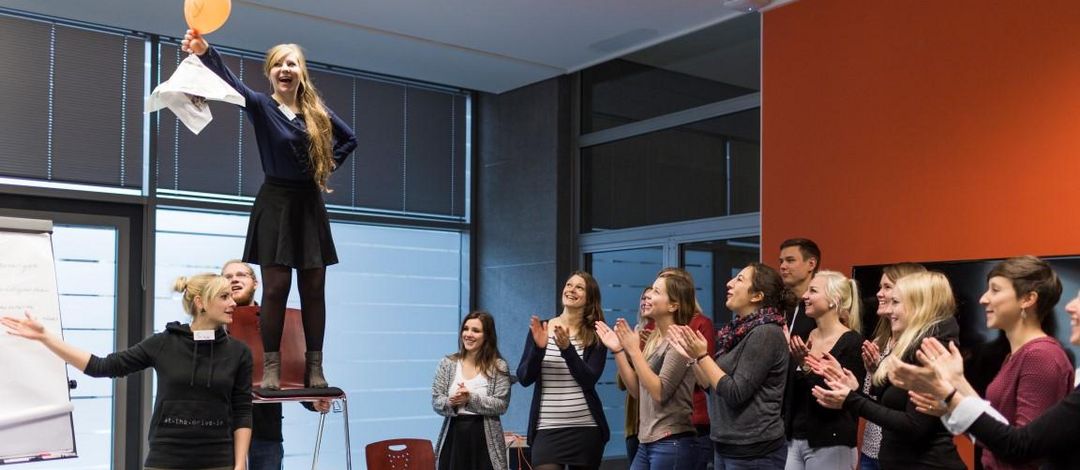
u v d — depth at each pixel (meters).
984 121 4.55
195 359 3.28
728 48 6.00
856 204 5.04
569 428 4.16
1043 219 4.30
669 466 3.85
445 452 4.68
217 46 6.46
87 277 6.00
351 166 7.02
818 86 5.27
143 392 6.05
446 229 7.49
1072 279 4.06
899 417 2.82
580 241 6.98
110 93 6.08
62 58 5.92
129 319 6.08
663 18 5.91
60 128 5.89
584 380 4.15
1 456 3.27
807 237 5.26
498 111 7.55
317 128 3.61
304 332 3.81
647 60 6.55
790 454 3.63
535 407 4.24
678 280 4.09
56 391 3.43
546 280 7.00
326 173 3.68
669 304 4.06
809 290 3.76
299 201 3.70
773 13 5.54
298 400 3.68
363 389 7.03
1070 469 2.24
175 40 6.34
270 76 3.60
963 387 2.36
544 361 4.24
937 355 2.42
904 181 4.84
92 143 6.00
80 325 5.94
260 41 6.35
